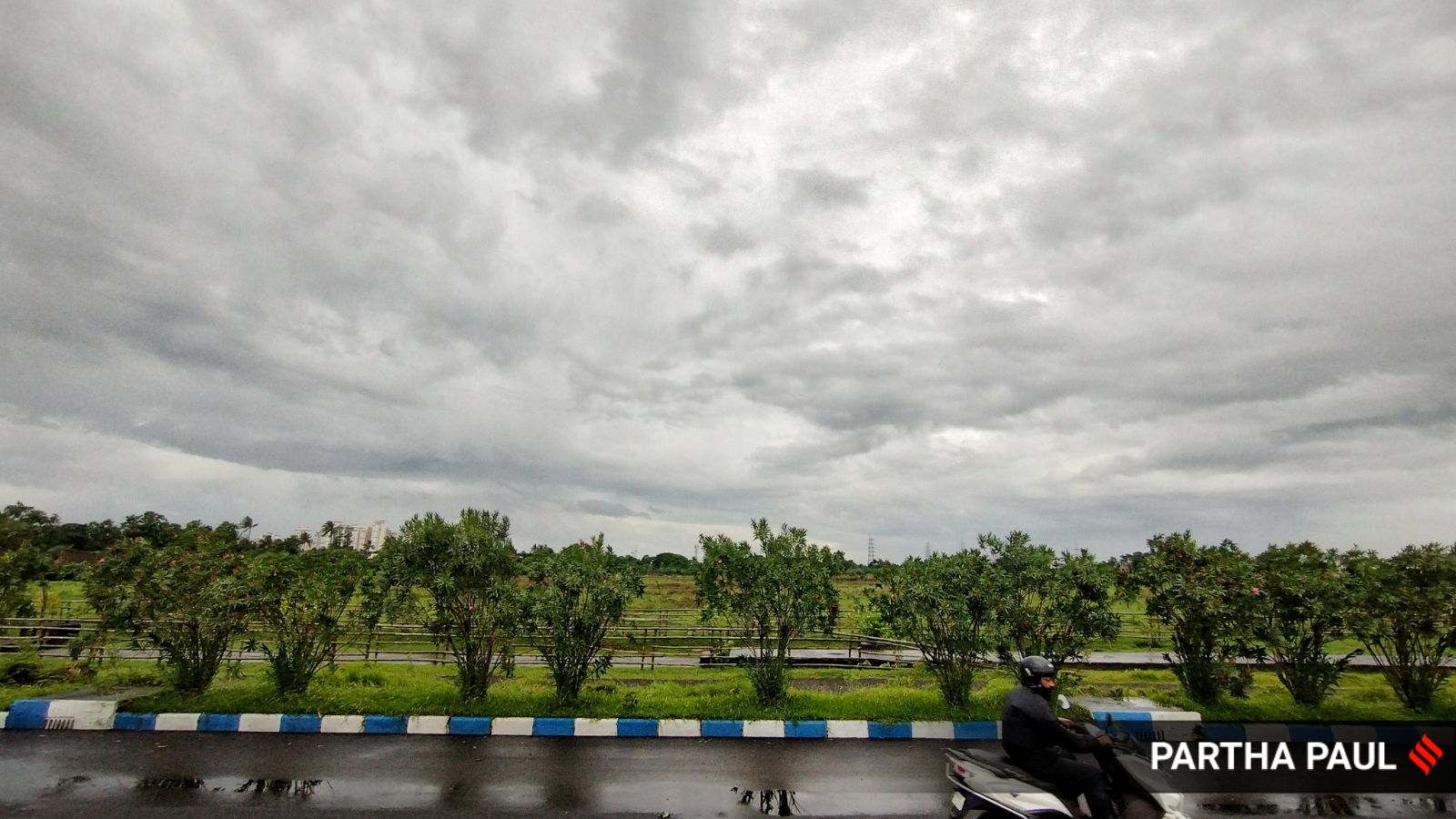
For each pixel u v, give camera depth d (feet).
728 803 21.75
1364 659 48.80
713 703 32.37
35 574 40.27
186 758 25.32
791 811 21.12
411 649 50.70
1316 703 32.60
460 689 32.71
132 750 26.17
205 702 30.53
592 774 24.25
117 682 34.88
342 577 32.86
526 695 33.42
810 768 25.23
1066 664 38.37
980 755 17.70
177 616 31.71
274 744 27.14
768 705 31.96
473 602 32.22
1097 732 17.79
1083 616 31.19
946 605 31.42
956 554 33.19
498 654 35.09
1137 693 35.53
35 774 23.39
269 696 31.53
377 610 31.81
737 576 33.27
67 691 32.58
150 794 21.79
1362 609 31.86
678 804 21.54
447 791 22.44
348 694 32.35
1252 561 34.24
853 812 21.08
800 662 50.26
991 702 32.94
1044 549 32.50
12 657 43.34
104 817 19.89
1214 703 32.58
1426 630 31.83
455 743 27.71
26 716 29.04
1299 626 33.32
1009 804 16.08
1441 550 33.42
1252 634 32.22
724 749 27.53
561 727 29.27
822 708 31.60
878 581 33.91
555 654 32.12
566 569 32.07
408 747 27.12
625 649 52.95
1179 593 32.86
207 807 20.75
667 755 26.55
